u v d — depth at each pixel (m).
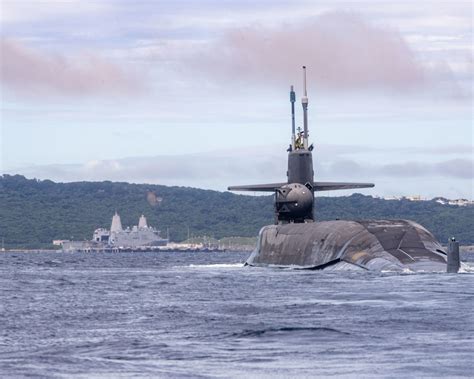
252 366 106.56
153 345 122.19
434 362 107.75
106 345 122.50
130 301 191.50
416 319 146.75
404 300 177.75
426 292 194.12
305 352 115.88
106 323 148.75
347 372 102.69
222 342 124.69
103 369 104.56
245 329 137.38
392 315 153.00
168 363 108.62
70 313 165.75
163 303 185.12
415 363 107.25
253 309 168.62
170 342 125.00
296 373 102.44
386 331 133.38
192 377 100.12
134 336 131.25
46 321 152.75
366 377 99.94
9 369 104.56
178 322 148.75
